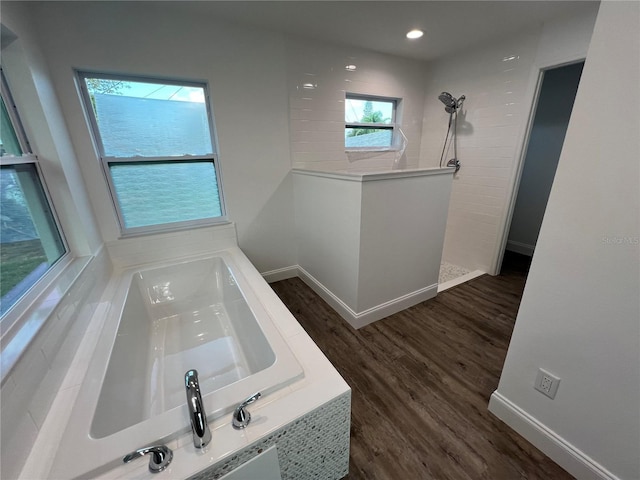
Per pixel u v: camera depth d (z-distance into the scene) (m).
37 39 1.57
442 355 1.88
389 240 2.08
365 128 3.11
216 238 2.50
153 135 2.13
